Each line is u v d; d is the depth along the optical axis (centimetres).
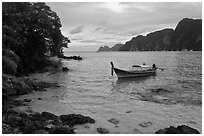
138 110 1491
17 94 1788
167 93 2011
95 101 1720
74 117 1230
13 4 2791
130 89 2223
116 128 1162
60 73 3366
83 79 2844
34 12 3194
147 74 3225
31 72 3189
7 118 1147
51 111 1432
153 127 1192
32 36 3294
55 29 3738
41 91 1984
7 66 1933
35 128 1063
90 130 1119
